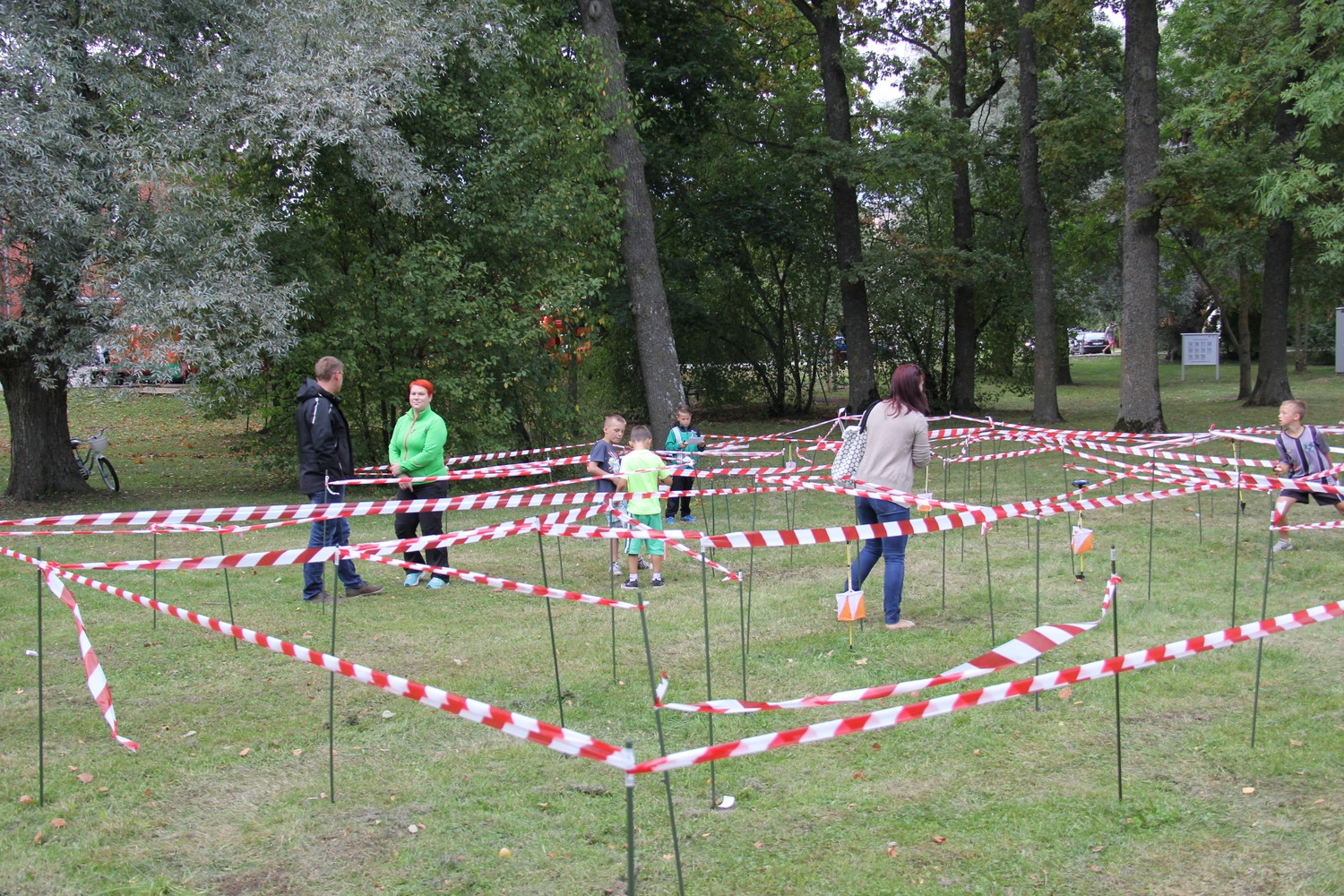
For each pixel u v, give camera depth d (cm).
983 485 1334
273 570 867
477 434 1400
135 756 462
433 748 468
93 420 2384
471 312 1349
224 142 1193
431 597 760
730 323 2683
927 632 639
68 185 1058
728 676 561
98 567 461
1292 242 2395
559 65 1582
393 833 388
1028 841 369
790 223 2484
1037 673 548
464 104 1420
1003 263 2273
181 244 1128
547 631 657
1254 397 2417
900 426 649
